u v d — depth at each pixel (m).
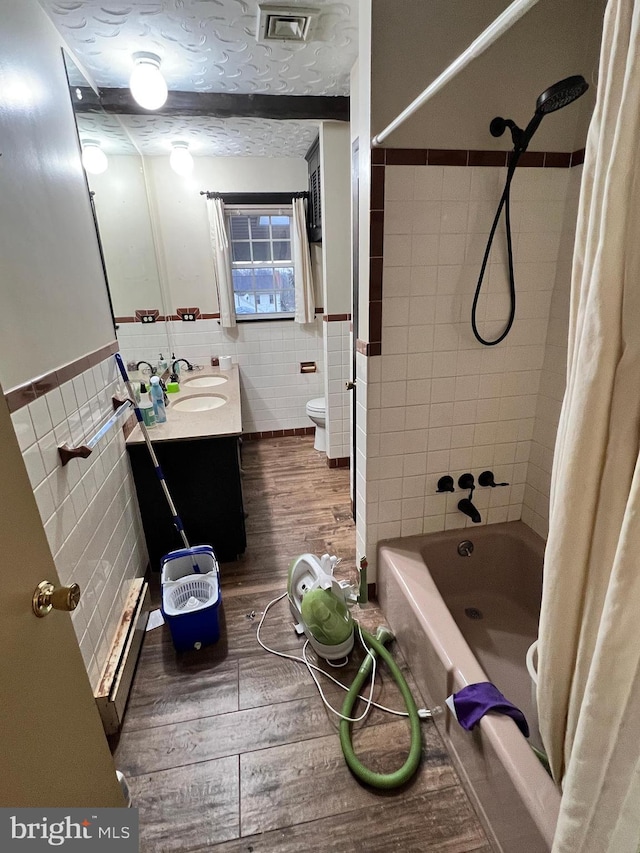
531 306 1.71
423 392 1.74
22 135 1.23
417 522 1.93
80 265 1.61
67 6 1.46
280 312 3.88
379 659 1.68
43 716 0.72
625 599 0.63
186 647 1.73
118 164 2.69
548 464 1.82
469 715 1.17
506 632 1.79
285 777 1.29
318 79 2.13
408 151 1.45
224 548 2.28
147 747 1.38
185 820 1.19
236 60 1.91
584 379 0.72
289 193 3.48
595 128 0.67
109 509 1.70
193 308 3.64
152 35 1.69
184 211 3.42
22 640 0.67
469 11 1.38
